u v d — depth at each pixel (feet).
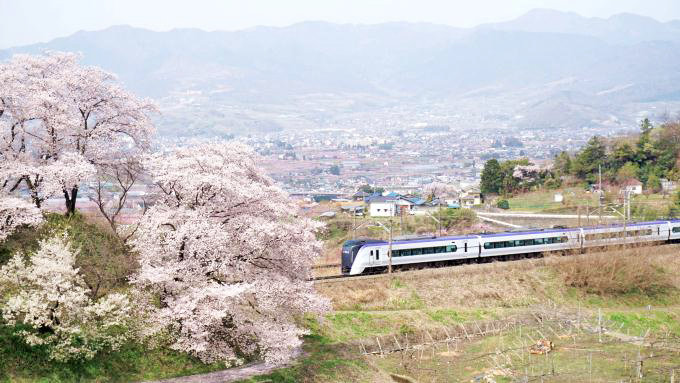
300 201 467.52
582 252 256.11
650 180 420.77
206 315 130.52
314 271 229.04
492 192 476.54
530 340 180.86
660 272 253.03
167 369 135.33
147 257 138.51
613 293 235.81
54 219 161.89
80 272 147.43
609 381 149.28
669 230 281.95
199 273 139.03
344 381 146.41
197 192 147.02
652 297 239.09
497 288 220.84
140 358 134.92
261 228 140.97
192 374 136.26
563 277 234.58
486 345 176.55
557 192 438.40
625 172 435.53
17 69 164.04
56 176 147.23
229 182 143.02
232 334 140.77
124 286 150.30
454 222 343.46
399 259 220.43
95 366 128.26
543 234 251.80
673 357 168.55
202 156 150.82
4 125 153.99
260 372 140.67
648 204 373.81
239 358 144.36
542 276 234.38
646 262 247.91
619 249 254.88
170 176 141.49
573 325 198.08
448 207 403.54
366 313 185.37
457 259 233.55
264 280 142.31
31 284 126.52
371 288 202.59
